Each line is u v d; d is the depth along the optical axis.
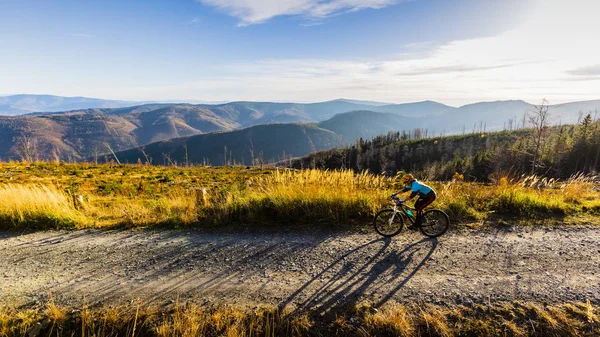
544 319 4.34
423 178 16.11
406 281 5.33
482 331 4.21
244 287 5.29
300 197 9.01
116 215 9.05
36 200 9.02
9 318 4.53
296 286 5.28
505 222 7.93
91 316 4.59
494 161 56.91
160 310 4.73
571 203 9.44
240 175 24.41
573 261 5.84
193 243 7.18
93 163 29.94
